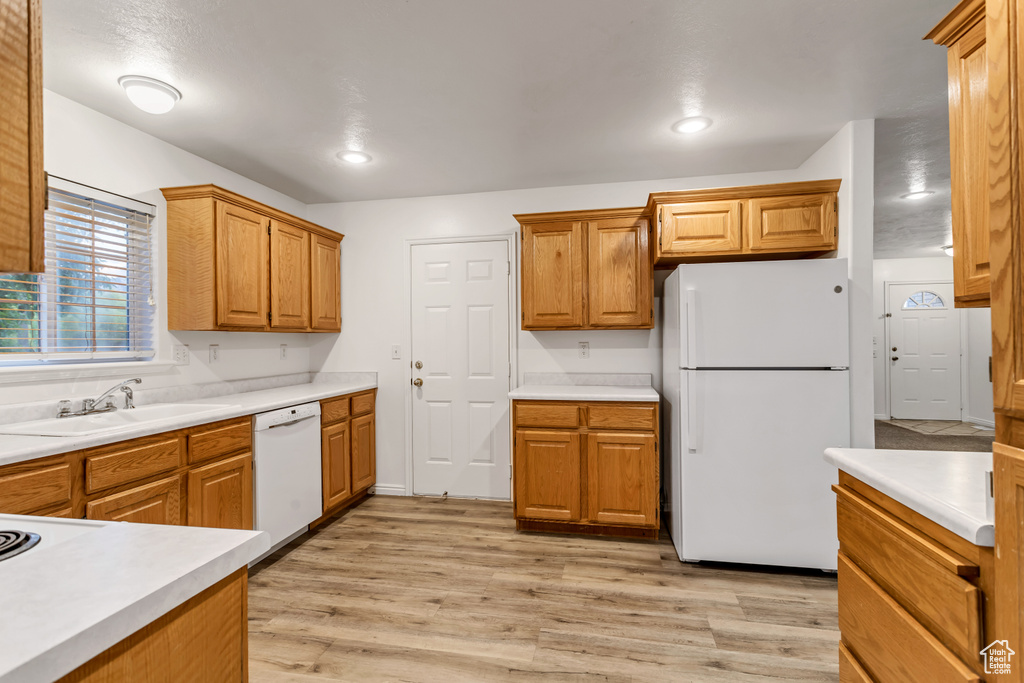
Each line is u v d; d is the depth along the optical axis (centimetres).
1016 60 68
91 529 75
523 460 288
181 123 236
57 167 207
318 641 184
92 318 223
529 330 319
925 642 88
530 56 185
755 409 239
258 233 282
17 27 57
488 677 164
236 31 167
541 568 245
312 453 287
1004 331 71
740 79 203
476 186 338
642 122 241
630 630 191
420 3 155
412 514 325
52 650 43
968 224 104
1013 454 69
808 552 235
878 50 183
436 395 363
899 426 603
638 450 275
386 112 228
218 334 290
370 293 373
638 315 302
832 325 234
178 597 57
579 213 305
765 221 261
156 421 196
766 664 170
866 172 241
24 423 190
